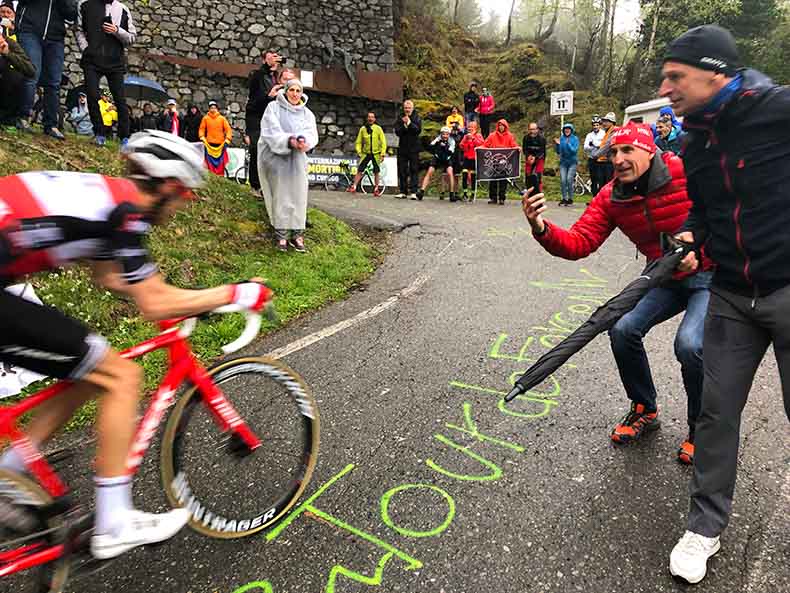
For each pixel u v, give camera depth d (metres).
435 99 23.97
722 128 2.04
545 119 24.30
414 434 3.14
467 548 2.32
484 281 6.02
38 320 1.71
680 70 2.01
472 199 12.88
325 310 5.14
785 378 2.13
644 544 2.35
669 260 2.42
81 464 2.81
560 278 6.15
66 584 2.09
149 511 2.51
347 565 2.23
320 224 7.46
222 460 2.38
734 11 23.42
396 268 6.55
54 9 5.92
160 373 3.70
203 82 16.61
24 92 5.79
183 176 1.92
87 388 1.99
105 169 5.94
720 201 2.14
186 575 2.19
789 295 2.04
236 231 6.27
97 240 1.77
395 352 4.21
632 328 2.93
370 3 18.19
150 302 1.90
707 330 2.29
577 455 2.97
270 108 5.88
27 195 1.68
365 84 17.83
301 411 2.57
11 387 3.36
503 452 2.98
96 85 6.46
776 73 24.08
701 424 2.26
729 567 2.22
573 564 2.24
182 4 16.38
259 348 4.27
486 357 4.14
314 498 2.62
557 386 3.71
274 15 17.20
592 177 13.49
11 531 1.82
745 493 2.66
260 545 2.35
